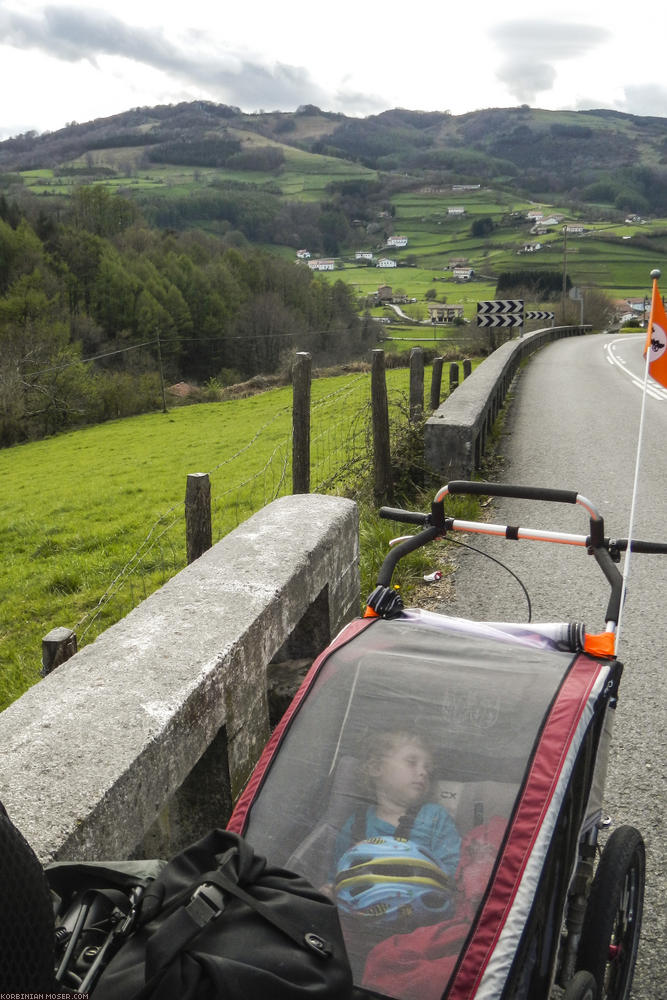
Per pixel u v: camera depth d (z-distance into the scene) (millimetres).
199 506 5602
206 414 49750
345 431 19469
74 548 16922
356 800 2172
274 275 106062
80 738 2396
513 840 1995
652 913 3252
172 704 2602
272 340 93000
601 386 24375
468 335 52844
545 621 6293
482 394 12609
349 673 2508
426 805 2119
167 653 2955
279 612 3580
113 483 26828
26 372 54250
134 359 74875
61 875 1593
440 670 2484
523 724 2248
